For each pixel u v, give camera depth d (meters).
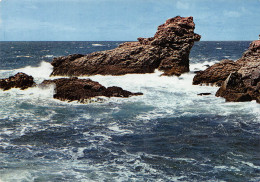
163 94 20.44
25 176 8.15
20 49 102.25
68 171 8.56
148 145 10.80
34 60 56.56
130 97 19.45
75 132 12.42
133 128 12.96
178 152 10.06
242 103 17.36
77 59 31.69
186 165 8.98
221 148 10.38
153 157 9.65
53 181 7.89
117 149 10.41
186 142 11.06
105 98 18.88
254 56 26.05
